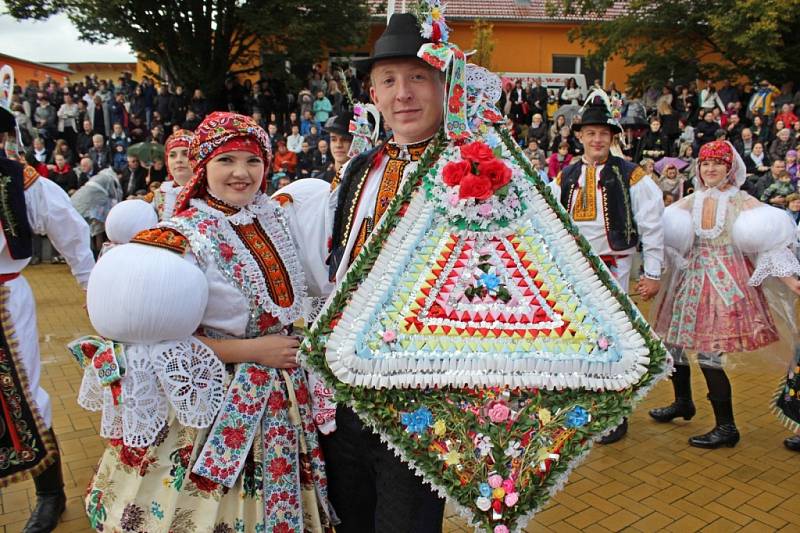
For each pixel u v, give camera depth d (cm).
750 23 1498
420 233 182
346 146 475
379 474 194
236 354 192
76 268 295
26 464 263
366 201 211
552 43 1736
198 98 1498
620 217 373
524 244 181
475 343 169
